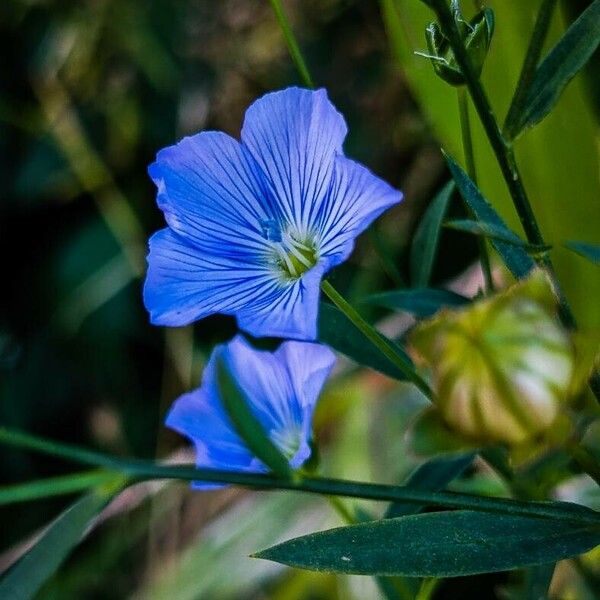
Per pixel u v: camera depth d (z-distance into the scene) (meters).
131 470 0.09
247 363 0.12
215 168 0.12
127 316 0.24
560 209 0.14
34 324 0.25
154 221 0.24
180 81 0.24
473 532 0.10
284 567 0.18
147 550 0.21
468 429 0.09
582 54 0.10
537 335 0.09
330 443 0.18
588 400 0.10
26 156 0.25
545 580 0.11
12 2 0.25
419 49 0.14
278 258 0.12
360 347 0.12
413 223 0.21
